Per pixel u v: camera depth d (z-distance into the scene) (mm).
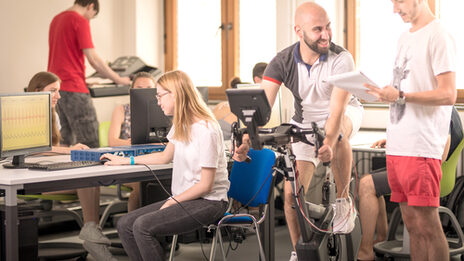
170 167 3195
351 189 3885
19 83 5871
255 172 3252
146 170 3088
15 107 3111
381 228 4164
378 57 5430
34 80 3885
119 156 3189
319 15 2982
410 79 2883
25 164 3125
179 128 2963
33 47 5965
